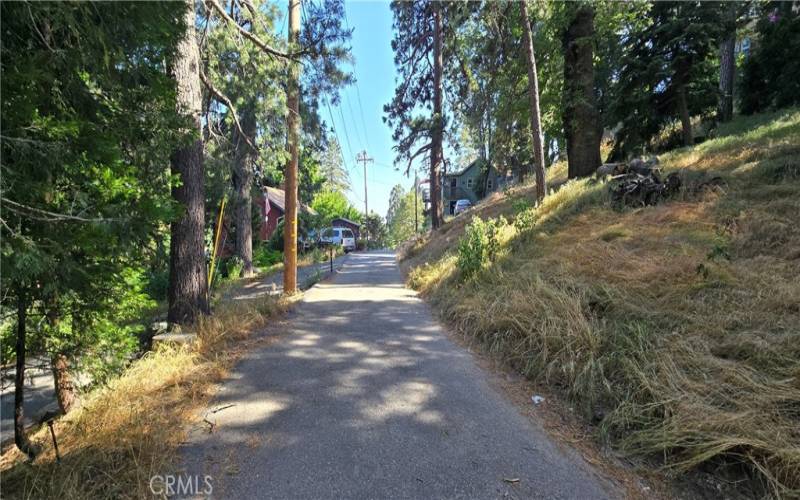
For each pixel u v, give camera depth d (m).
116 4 2.27
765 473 2.00
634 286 4.29
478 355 4.34
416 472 2.23
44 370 3.63
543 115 15.09
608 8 12.50
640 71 11.58
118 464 2.26
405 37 19.59
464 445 2.53
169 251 6.06
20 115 1.95
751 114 13.70
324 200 32.53
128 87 2.73
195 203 5.50
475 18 13.70
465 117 19.39
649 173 8.24
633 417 2.64
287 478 2.17
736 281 3.79
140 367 3.81
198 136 3.46
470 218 15.70
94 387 3.43
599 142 12.63
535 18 12.31
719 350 2.98
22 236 1.87
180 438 2.57
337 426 2.77
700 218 5.70
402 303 7.34
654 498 2.06
